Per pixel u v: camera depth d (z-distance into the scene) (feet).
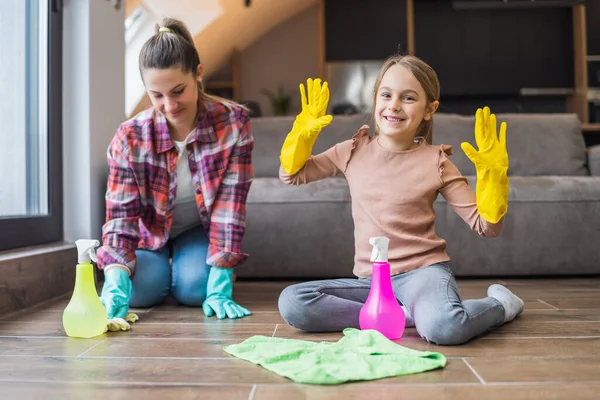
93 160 7.16
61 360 3.77
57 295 6.32
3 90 6.38
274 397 2.99
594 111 19.67
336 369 3.36
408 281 4.50
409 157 4.73
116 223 5.42
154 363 3.67
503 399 2.92
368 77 21.07
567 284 7.20
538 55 20.85
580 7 19.88
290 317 4.46
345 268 7.82
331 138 9.11
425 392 3.04
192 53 4.99
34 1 6.86
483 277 7.98
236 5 14.90
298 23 22.15
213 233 5.61
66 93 7.08
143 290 5.64
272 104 22.20
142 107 12.44
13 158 6.57
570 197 7.72
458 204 4.60
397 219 4.61
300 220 7.82
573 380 3.21
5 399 3.03
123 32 8.11
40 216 6.64
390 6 20.98
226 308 5.23
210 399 2.98
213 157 5.55
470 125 9.21
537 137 9.20
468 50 20.99
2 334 4.56
